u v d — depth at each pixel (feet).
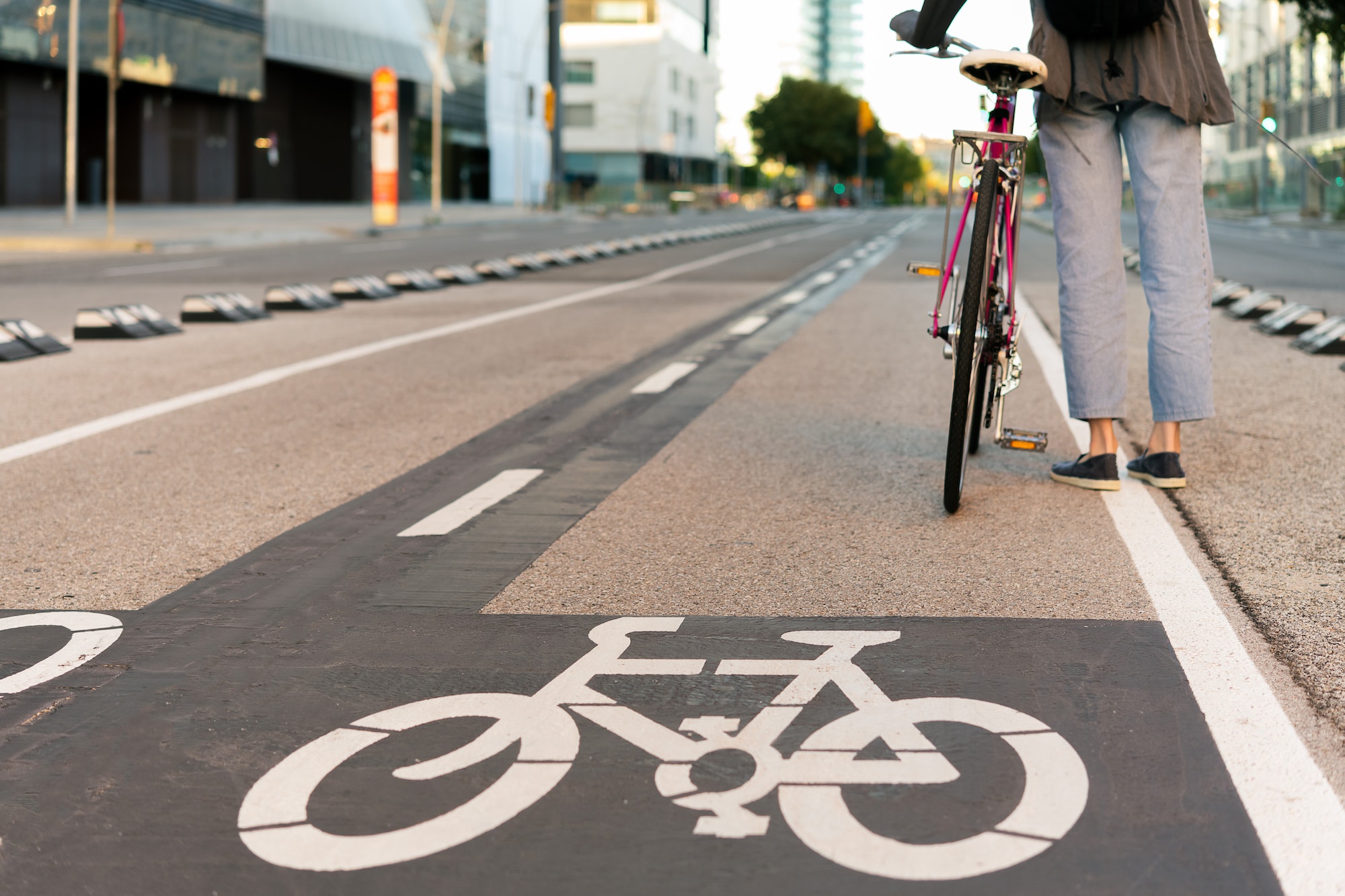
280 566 12.67
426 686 9.25
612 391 24.09
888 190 548.31
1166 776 7.62
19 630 10.77
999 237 14.84
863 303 42.91
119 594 11.82
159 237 91.25
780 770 7.73
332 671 9.61
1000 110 13.99
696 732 8.32
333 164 206.28
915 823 7.06
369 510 15.02
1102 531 13.47
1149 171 15.01
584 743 8.18
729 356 28.91
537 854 6.80
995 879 6.49
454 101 242.37
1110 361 15.19
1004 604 11.01
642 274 59.67
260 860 6.81
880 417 20.86
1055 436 18.95
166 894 6.50
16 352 29.45
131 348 31.60
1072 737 8.17
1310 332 29.76
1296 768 7.70
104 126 160.35
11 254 77.20
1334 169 155.53
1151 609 10.84
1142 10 13.98
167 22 156.35
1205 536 13.24
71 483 16.76
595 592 11.56
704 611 10.94
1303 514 14.15
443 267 55.26
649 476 16.62
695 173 409.90
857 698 8.87
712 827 7.04
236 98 175.32
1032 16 14.82
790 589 11.52
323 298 43.24
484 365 28.02
